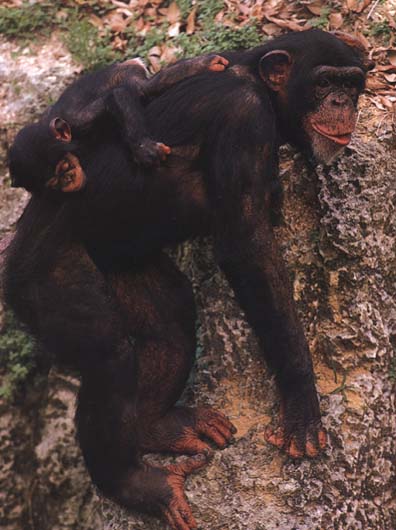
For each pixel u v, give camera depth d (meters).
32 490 13.44
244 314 10.47
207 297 10.81
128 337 9.94
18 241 9.95
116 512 10.50
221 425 10.36
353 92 9.91
